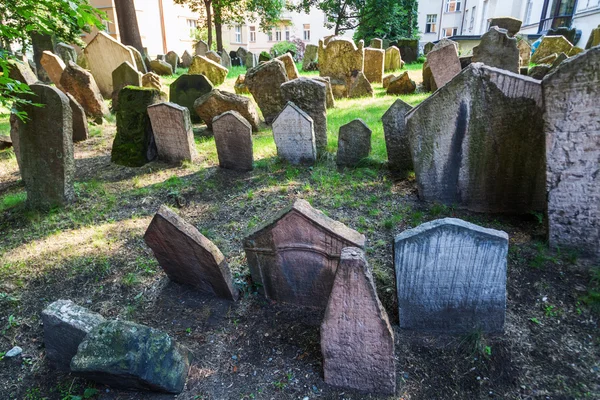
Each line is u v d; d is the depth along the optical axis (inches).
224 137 245.4
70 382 111.0
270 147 290.2
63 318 108.7
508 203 177.0
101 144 327.9
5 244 180.9
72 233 187.5
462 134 171.8
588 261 141.5
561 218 143.2
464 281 109.0
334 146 279.3
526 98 155.2
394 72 652.1
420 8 1478.8
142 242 176.6
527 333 115.3
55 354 114.7
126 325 101.2
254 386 106.2
